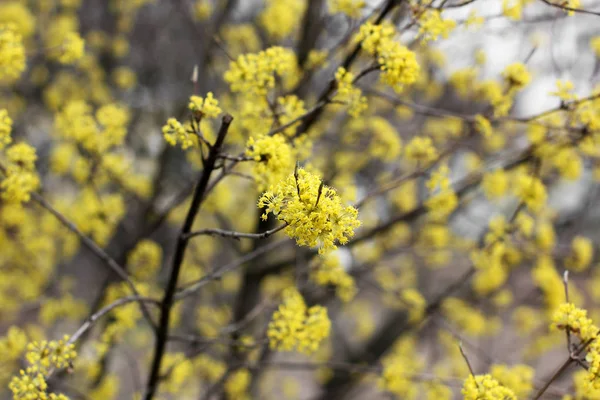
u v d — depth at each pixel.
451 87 5.17
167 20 7.12
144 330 6.70
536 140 3.87
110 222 4.36
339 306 7.08
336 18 4.67
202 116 2.25
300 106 2.92
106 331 4.18
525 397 3.35
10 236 4.65
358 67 4.24
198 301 5.97
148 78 7.27
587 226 6.70
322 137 5.28
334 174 4.98
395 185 3.87
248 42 5.43
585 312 2.36
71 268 7.61
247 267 5.30
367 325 7.03
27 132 6.13
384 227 4.59
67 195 5.89
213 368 4.95
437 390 3.82
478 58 4.46
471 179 4.28
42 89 6.38
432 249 5.29
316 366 4.42
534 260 4.80
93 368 4.35
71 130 3.72
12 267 5.22
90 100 6.16
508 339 6.52
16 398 2.30
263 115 2.90
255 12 6.12
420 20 2.74
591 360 2.26
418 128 5.59
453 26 2.71
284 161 2.19
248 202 6.09
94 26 7.00
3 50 3.06
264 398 6.98
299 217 1.68
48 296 5.33
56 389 3.76
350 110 2.73
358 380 6.54
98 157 3.91
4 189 3.34
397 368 3.71
